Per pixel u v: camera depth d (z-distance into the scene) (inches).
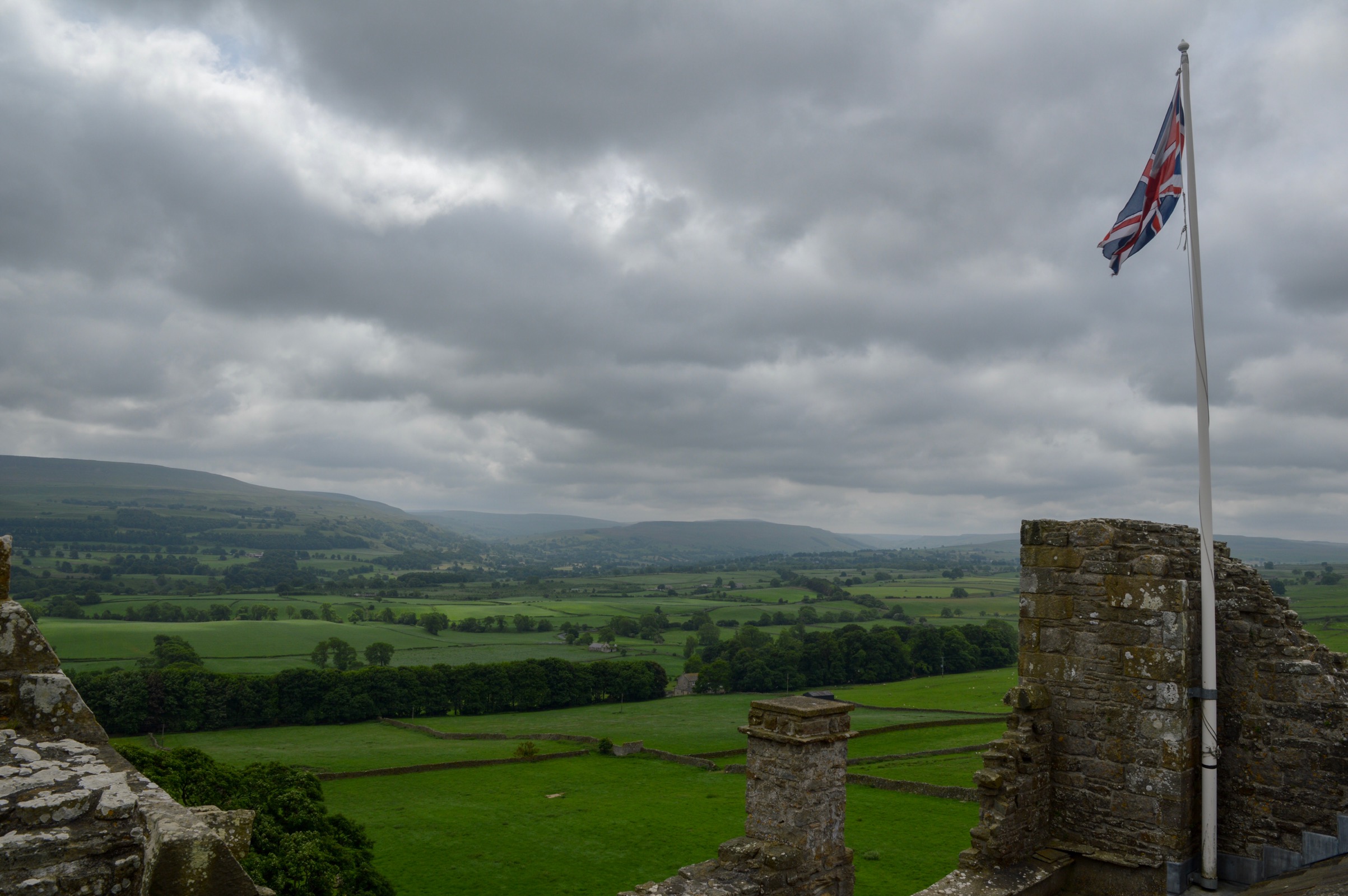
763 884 369.7
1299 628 519.5
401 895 1883.6
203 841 210.2
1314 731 498.3
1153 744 497.7
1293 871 488.4
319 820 1380.4
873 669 5364.2
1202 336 540.7
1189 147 565.0
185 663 4507.9
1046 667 545.0
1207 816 490.9
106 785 215.8
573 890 1918.1
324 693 4375.0
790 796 392.8
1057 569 545.0
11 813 197.0
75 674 4099.4
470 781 3112.7
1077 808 525.3
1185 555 525.7
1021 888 481.4
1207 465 521.0
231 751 3548.2
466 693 4704.7
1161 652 498.3
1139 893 492.4
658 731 4121.6
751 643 6451.8
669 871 2052.2
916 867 1796.3
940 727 3580.2
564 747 3735.2
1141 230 607.5
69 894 191.6
